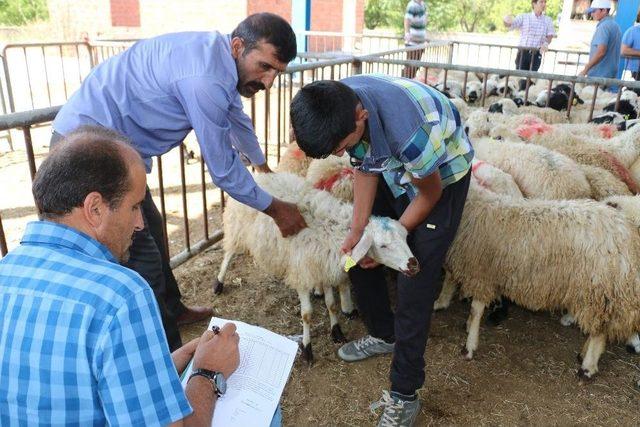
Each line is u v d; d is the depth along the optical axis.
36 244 1.28
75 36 20.66
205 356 1.62
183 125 2.74
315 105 2.03
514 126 5.78
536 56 11.55
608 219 3.11
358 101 2.13
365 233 2.58
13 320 1.21
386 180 2.84
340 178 4.02
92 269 1.24
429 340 3.74
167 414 1.25
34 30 23.02
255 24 2.53
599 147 5.17
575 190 4.27
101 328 1.18
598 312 3.14
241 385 1.73
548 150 4.56
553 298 3.27
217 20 18.27
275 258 3.43
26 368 1.20
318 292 4.16
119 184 1.30
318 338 3.72
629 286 3.04
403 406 2.88
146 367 1.23
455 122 2.44
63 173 1.25
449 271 3.60
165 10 18.62
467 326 3.71
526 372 3.45
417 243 2.63
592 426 3.02
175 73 2.55
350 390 3.26
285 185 3.52
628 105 7.65
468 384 3.32
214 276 4.45
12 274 1.25
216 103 2.54
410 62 6.65
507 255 3.26
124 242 1.41
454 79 10.53
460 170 2.49
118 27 20.69
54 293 1.20
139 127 2.69
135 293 1.24
